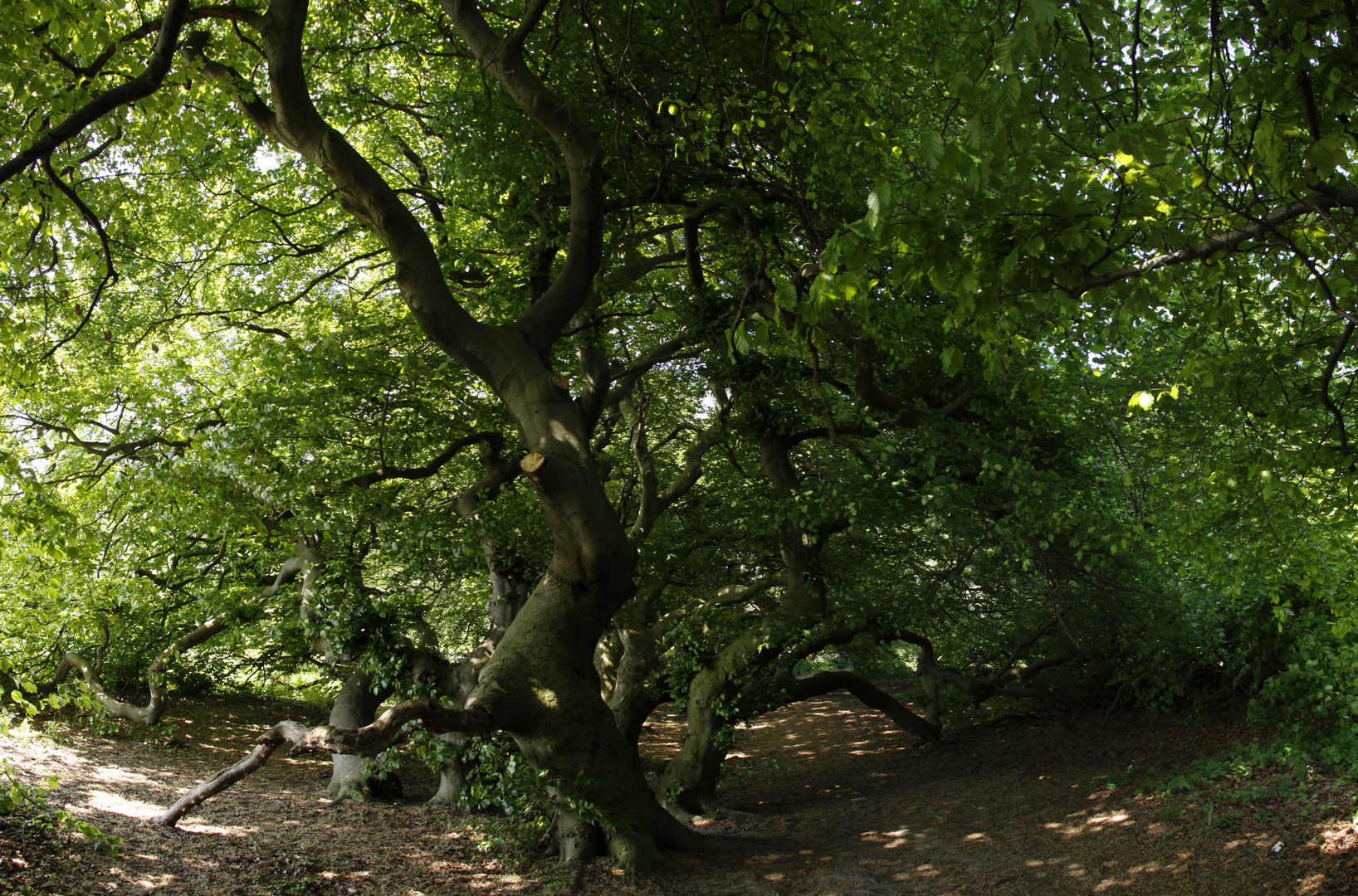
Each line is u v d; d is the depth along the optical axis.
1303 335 6.71
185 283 14.83
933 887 9.71
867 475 12.14
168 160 12.77
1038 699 19.19
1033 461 11.69
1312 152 3.73
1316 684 11.41
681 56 10.66
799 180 10.81
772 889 9.31
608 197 11.89
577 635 10.03
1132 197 3.83
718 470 18.48
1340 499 7.12
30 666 14.95
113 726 14.88
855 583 14.44
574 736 9.77
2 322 7.66
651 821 10.17
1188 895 8.49
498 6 11.89
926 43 8.72
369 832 10.70
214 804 11.27
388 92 15.21
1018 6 3.16
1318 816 9.33
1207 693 15.02
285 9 8.64
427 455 13.65
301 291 15.26
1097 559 11.27
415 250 9.25
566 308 10.23
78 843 7.82
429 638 12.94
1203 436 8.16
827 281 3.75
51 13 6.23
